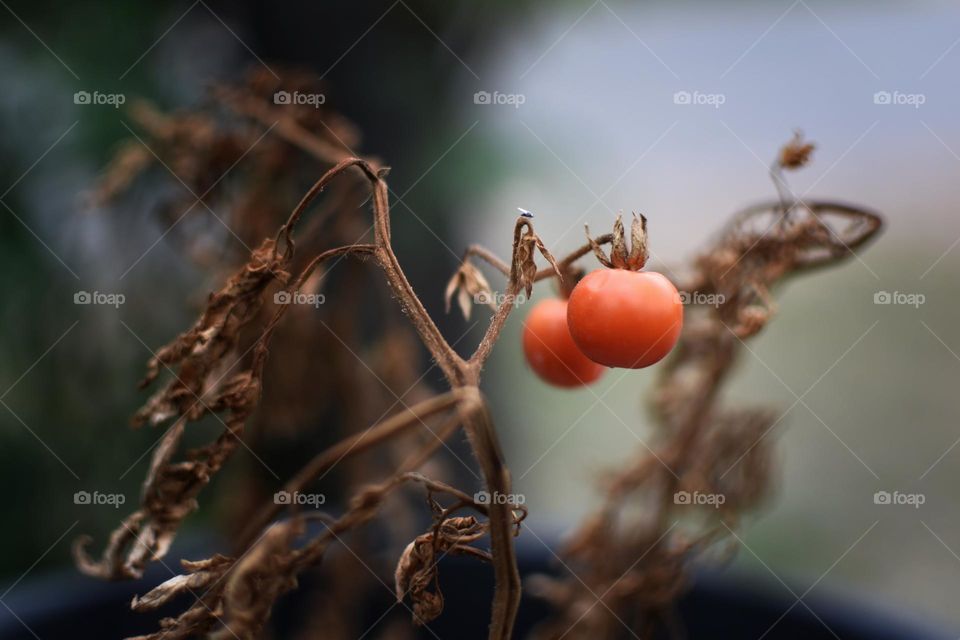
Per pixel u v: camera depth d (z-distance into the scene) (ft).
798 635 1.85
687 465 1.77
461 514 2.37
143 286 2.78
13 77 2.60
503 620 1.27
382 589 2.07
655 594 1.77
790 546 3.71
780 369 3.96
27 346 2.65
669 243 3.67
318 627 2.01
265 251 1.36
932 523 3.68
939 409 3.86
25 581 2.70
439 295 2.97
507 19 2.99
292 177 1.81
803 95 3.50
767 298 1.59
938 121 3.41
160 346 2.82
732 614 1.89
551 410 4.19
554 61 3.41
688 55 3.49
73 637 1.81
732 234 1.61
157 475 1.38
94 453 2.78
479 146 2.93
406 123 2.87
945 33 3.34
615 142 3.28
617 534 1.81
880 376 3.99
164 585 1.34
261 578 1.31
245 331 1.67
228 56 2.95
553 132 3.17
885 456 3.81
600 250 1.36
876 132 3.66
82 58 2.60
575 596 1.82
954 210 3.99
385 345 2.03
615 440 4.03
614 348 1.32
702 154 3.61
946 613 3.26
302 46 2.79
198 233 1.86
